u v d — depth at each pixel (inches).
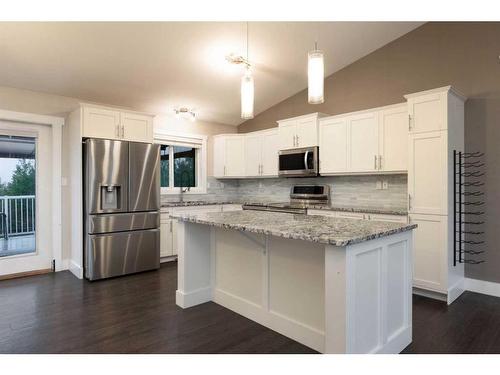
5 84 149.0
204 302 120.0
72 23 116.1
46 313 109.7
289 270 94.2
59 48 128.1
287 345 88.9
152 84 167.2
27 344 88.4
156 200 168.7
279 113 213.5
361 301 72.5
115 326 99.8
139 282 146.7
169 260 186.1
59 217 166.1
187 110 199.9
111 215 153.9
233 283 113.5
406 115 141.6
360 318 72.3
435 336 92.9
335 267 69.6
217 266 120.1
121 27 121.7
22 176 159.2
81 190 152.6
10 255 155.8
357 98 173.3
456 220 128.6
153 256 167.2
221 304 117.6
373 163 152.3
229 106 205.0
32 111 157.2
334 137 167.8
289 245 94.2
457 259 129.7
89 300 122.6
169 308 114.7
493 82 129.7
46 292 132.2
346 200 177.3
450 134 122.7
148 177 165.9
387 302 80.8
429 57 147.3
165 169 212.2
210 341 90.7
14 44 122.6
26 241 160.2
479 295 129.1
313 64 81.4
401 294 86.6
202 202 203.0
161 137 203.0
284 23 133.4
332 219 99.3
